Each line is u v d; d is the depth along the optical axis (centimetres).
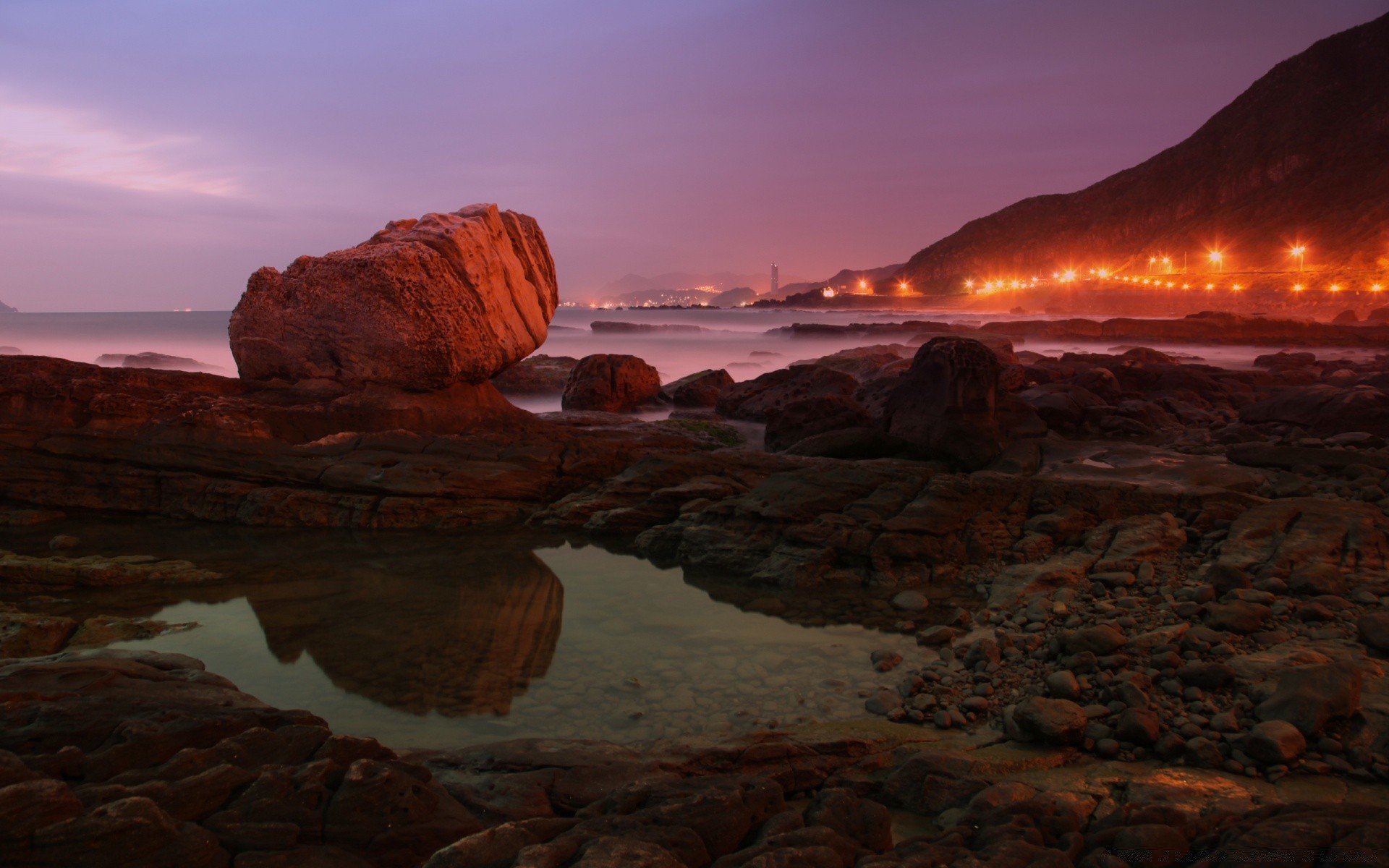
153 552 1143
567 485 1420
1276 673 580
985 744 567
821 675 723
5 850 295
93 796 335
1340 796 445
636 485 1330
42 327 7912
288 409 1428
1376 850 296
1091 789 466
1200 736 525
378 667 751
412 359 1509
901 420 1450
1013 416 1512
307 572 1060
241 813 346
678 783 448
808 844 349
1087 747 544
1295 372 2538
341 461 1364
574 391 2403
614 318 14200
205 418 1373
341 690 699
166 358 4112
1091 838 359
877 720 624
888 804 485
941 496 1089
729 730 614
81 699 430
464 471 1355
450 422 1517
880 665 732
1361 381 2167
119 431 1366
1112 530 987
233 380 1548
